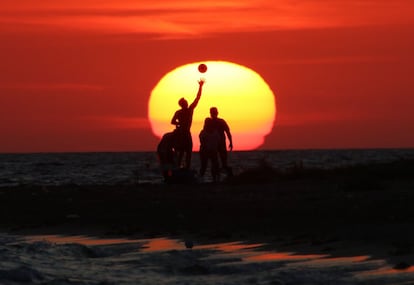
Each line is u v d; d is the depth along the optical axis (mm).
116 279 31750
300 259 34531
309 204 54938
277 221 47625
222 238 42688
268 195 63938
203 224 48875
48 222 53812
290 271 31391
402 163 89500
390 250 34781
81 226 51656
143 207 59688
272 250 37656
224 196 65125
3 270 32812
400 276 29156
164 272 33188
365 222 44125
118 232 47375
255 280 30359
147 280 31422
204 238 43125
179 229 47562
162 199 64938
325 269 31609
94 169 198000
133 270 33719
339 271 30984
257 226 46219
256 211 53031
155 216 54125
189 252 38000
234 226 47000
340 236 39938
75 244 41250
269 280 30031
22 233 49750
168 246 40906
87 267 34688
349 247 36594
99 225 51688
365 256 33938
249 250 38062
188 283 30438
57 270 33938
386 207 49500
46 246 40844
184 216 53000
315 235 40969
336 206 52344
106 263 35875
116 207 60719
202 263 34656
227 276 31734
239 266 33562
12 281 31422
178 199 64312
